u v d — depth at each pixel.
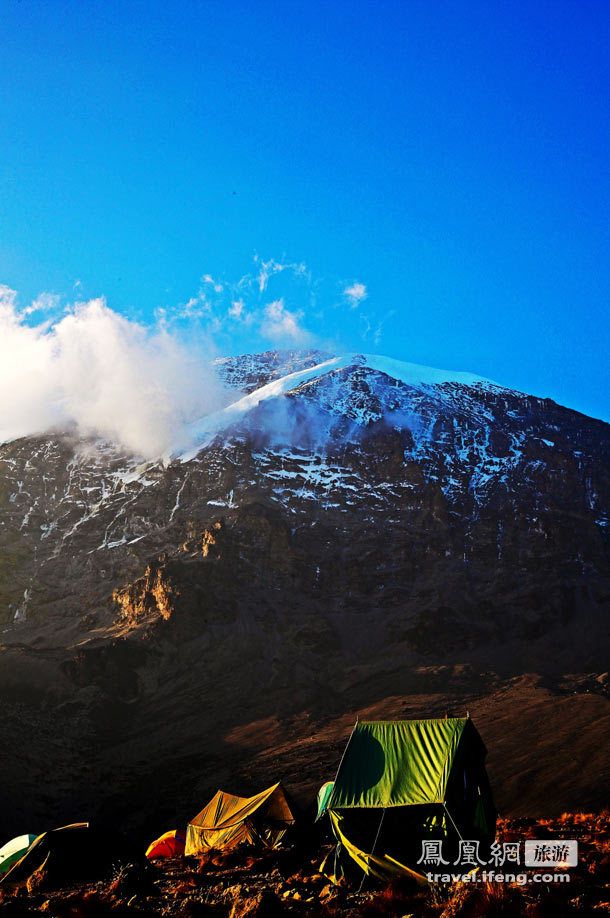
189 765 125.44
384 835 27.78
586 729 113.31
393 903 22.42
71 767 128.50
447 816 27.81
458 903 20.41
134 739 138.50
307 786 104.25
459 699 140.50
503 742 112.44
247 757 123.88
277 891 26.48
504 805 90.56
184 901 24.70
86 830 33.88
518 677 150.88
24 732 135.38
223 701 150.25
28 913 23.45
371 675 157.75
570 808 85.25
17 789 117.38
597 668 156.38
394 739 30.22
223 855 37.16
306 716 140.25
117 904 23.98
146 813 109.62
